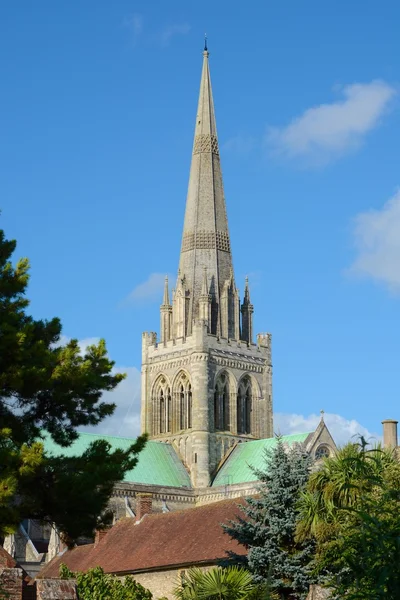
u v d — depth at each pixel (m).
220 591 63.53
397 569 30.98
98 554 115.44
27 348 58.19
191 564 99.50
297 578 73.44
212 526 104.88
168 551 105.38
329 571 71.88
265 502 77.62
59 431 60.03
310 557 75.06
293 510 76.56
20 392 57.31
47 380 57.12
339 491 64.44
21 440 57.66
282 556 74.75
